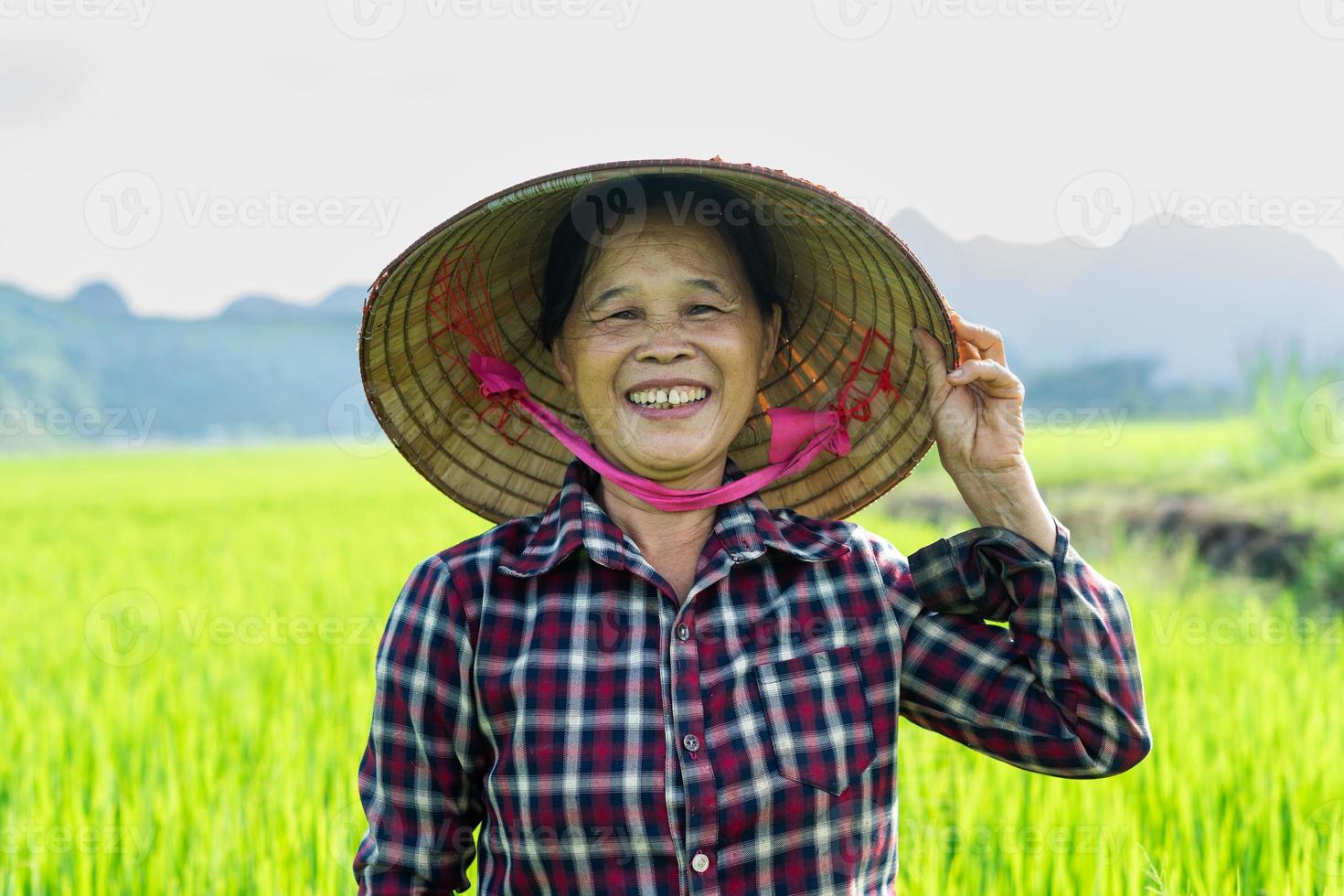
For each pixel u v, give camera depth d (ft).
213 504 78.74
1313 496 42.06
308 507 73.77
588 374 7.22
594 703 6.68
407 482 108.27
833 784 6.64
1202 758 16.83
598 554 6.93
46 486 109.09
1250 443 50.72
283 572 38.70
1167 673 21.61
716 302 7.14
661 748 6.56
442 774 7.06
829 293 8.08
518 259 8.08
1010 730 7.36
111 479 123.44
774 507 8.53
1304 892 13.08
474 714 6.96
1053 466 62.95
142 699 21.44
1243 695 19.47
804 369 8.57
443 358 8.05
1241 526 40.09
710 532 7.52
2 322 600.80
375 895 7.05
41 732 19.52
